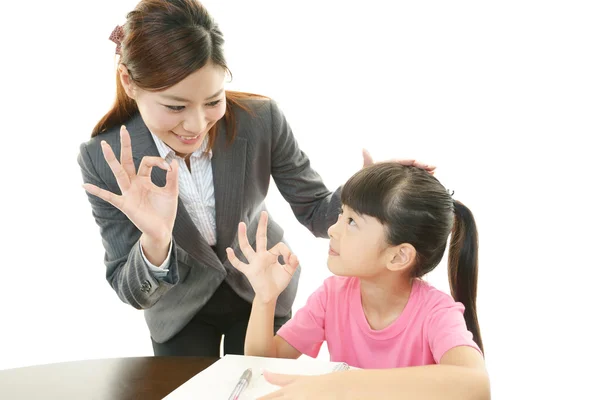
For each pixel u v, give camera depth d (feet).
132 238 4.73
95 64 10.62
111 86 10.64
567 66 9.75
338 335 4.14
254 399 3.17
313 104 10.50
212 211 4.87
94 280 10.16
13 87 10.62
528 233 9.58
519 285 9.12
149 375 3.66
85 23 10.55
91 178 4.67
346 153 10.39
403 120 10.31
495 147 10.05
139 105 4.00
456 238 4.10
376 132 10.32
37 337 9.09
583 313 8.69
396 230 3.63
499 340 8.35
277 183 5.33
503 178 10.00
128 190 3.92
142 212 3.94
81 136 10.67
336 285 4.23
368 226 3.68
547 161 9.89
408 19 10.23
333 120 10.47
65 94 10.65
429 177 3.79
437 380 3.10
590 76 9.68
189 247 4.73
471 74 10.09
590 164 9.75
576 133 9.78
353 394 3.02
